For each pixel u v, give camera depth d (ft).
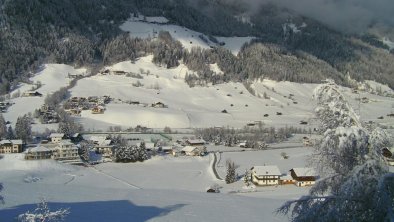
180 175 343.87
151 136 548.31
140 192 198.08
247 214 147.02
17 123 471.62
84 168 371.35
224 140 519.60
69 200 170.81
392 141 50.93
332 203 50.70
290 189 288.92
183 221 135.44
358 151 51.29
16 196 172.86
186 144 481.46
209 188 280.92
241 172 356.79
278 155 434.71
